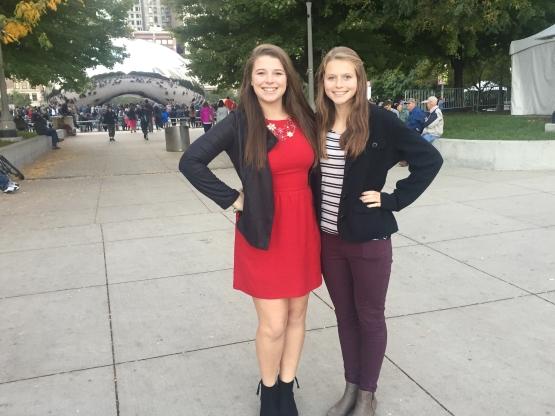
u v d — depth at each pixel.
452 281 4.32
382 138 2.25
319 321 3.70
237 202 2.31
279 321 2.39
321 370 3.08
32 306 4.11
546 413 2.58
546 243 5.19
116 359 3.26
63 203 8.23
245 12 15.34
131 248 5.61
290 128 2.28
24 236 6.24
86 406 2.79
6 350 3.41
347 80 2.21
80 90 21.53
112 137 22.50
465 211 6.62
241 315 3.84
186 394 2.88
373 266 2.37
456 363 3.07
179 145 16.41
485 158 9.66
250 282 2.35
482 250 5.07
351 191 2.28
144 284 4.52
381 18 14.67
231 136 2.28
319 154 2.32
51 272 4.90
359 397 2.56
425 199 7.39
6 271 4.97
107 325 3.73
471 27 13.63
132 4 17.89
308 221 2.36
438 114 10.53
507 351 3.18
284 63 2.23
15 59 15.19
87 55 18.44
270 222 2.24
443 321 3.61
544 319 3.58
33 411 2.75
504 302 3.87
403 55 21.14
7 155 11.67
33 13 10.29
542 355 3.12
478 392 2.78
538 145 9.25
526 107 17.17
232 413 2.70
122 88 43.31
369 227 2.29
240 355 3.27
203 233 6.12
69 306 4.09
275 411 2.56
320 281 2.48
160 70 38.91
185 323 3.73
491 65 31.78
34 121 18.41
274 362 2.50
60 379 3.05
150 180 10.47
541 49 16.11
